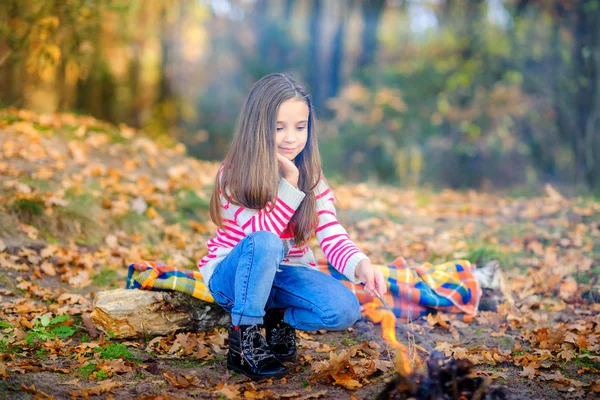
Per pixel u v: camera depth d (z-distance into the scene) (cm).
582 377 265
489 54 1080
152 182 550
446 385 206
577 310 356
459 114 1060
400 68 1178
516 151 1055
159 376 263
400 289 338
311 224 269
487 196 731
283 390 250
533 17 1034
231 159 264
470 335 324
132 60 1237
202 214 522
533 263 425
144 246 447
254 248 248
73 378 254
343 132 1141
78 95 1146
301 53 1463
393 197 664
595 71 921
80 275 384
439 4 1216
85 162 545
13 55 597
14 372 251
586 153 921
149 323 303
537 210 546
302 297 254
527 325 336
